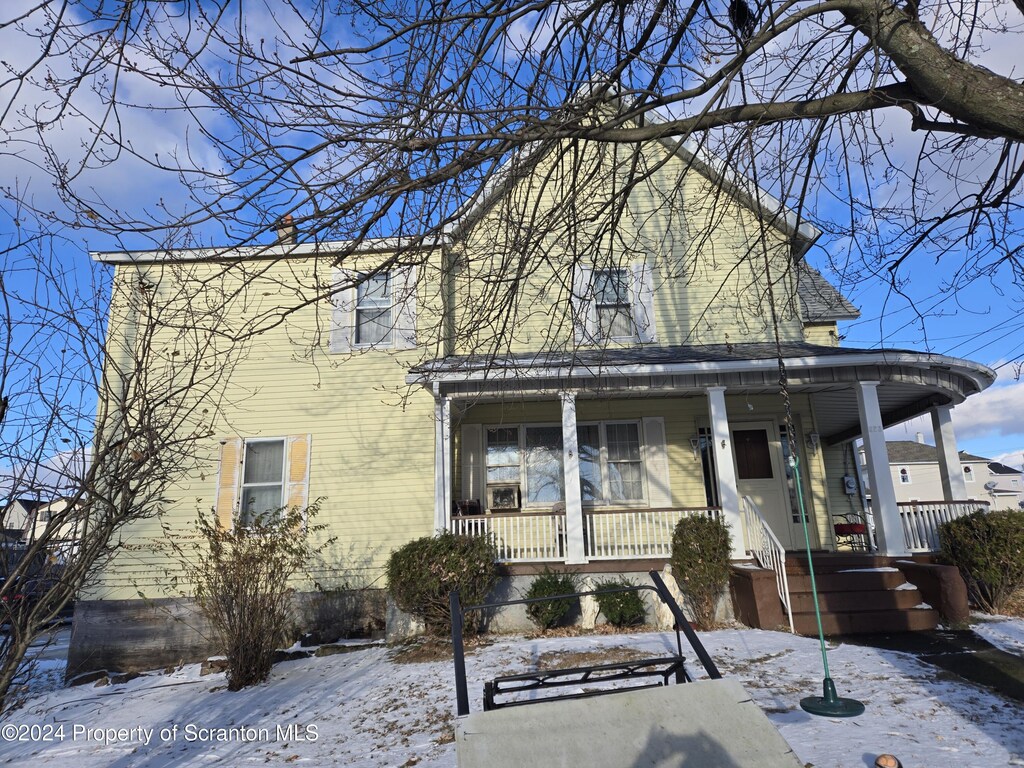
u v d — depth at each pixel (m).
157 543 11.32
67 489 3.96
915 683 6.52
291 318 12.68
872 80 4.31
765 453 12.53
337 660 9.80
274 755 6.04
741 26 5.09
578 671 3.48
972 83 3.74
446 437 10.70
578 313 6.70
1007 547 9.31
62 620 3.79
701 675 6.88
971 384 11.27
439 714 6.51
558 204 5.50
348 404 12.41
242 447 12.18
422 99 4.57
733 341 12.72
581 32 5.17
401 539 11.81
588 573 10.41
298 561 9.94
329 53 4.25
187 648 11.27
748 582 9.43
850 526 12.75
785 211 6.83
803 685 6.53
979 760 4.72
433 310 6.13
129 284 5.16
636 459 12.52
